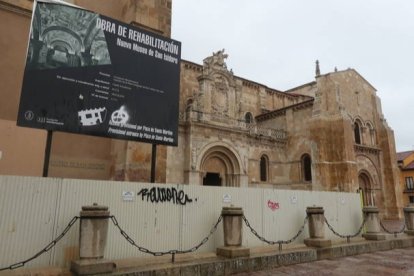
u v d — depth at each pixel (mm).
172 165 26656
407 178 58688
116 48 11508
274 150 35094
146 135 11742
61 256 8758
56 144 14000
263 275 9938
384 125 37281
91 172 14859
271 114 38031
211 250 11516
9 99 12594
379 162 36312
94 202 9508
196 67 34656
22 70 13102
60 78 10164
